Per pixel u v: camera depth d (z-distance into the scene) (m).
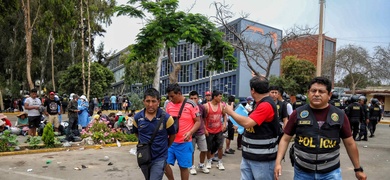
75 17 24.86
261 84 3.45
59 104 11.95
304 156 2.92
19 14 26.31
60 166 6.83
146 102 3.79
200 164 6.39
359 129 12.40
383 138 13.34
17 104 27.47
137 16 9.92
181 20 9.86
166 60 48.12
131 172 6.40
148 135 3.80
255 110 3.41
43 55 30.86
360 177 2.95
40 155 8.01
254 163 3.46
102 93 33.28
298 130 2.98
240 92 32.53
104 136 9.92
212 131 6.46
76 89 32.31
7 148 8.23
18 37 28.16
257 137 3.45
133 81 38.94
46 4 22.11
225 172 6.45
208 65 11.36
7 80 31.94
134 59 10.39
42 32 22.97
